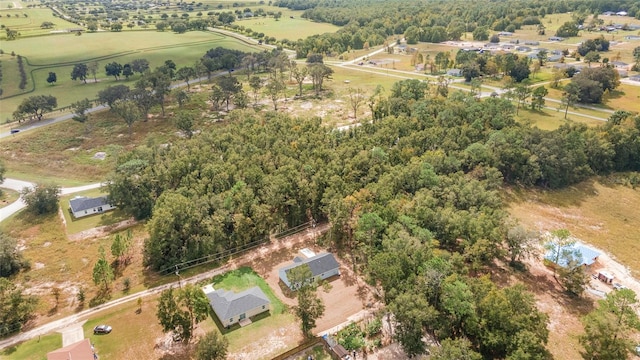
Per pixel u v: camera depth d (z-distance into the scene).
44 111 186.62
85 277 93.06
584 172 133.62
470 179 116.62
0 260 92.69
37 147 159.75
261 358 71.06
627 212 117.56
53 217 118.00
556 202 122.06
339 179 110.00
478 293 72.12
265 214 101.38
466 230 92.88
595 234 107.38
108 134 171.50
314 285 76.94
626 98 197.75
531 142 133.38
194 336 75.56
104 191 124.06
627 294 66.56
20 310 78.12
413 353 68.56
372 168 117.00
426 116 153.00
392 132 143.12
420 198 100.44
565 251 86.50
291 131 145.12
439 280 72.31
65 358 65.88
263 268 94.38
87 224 114.25
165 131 174.75
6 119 185.88
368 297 85.19
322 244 101.81
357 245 96.50
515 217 110.56
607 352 64.50
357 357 70.69
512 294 70.19
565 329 77.25
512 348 64.44
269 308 82.38
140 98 189.12
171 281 90.62
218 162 122.56
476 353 62.28
